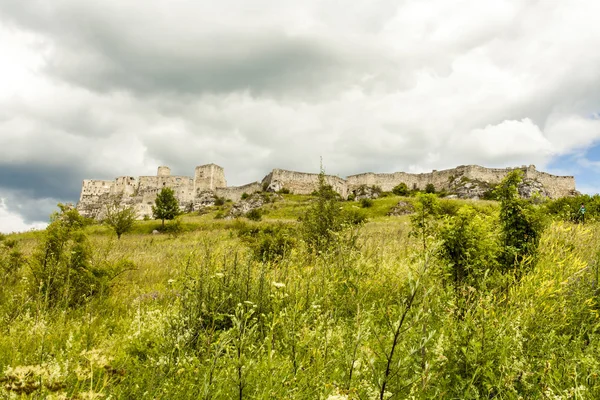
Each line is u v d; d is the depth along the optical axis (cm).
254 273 560
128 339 400
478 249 529
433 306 340
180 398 267
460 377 286
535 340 367
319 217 1295
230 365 268
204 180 12788
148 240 2958
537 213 633
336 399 202
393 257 721
